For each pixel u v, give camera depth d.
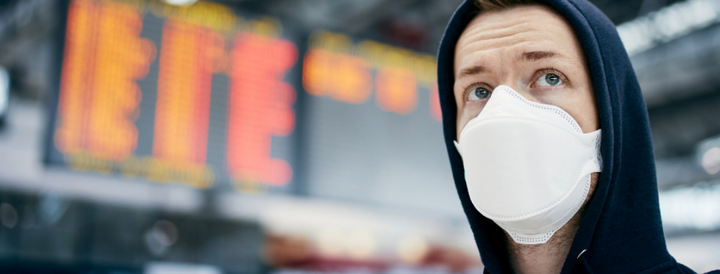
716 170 7.63
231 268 4.12
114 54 2.71
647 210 0.60
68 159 2.50
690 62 5.97
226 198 4.09
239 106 2.94
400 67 3.53
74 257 4.03
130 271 4.00
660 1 5.51
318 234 4.89
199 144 2.79
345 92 3.29
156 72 2.79
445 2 5.08
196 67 2.89
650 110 7.86
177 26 2.90
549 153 0.56
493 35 0.61
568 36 0.60
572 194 0.57
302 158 3.04
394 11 4.92
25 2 4.87
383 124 3.38
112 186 4.20
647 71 6.24
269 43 3.12
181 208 4.18
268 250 4.64
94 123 2.59
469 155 0.59
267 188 2.91
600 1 5.55
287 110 3.06
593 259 0.59
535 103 0.58
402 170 3.36
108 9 2.76
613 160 0.59
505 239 0.64
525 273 0.63
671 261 0.60
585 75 0.59
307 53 3.22
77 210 4.14
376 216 4.48
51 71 2.57
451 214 3.45
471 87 0.63
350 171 3.18
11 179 4.58
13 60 5.34
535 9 0.62
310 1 4.98
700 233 7.50
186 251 4.09
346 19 5.05
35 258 4.00
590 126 0.59
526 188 0.56
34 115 5.37
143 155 2.66
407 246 5.18
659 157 8.21
